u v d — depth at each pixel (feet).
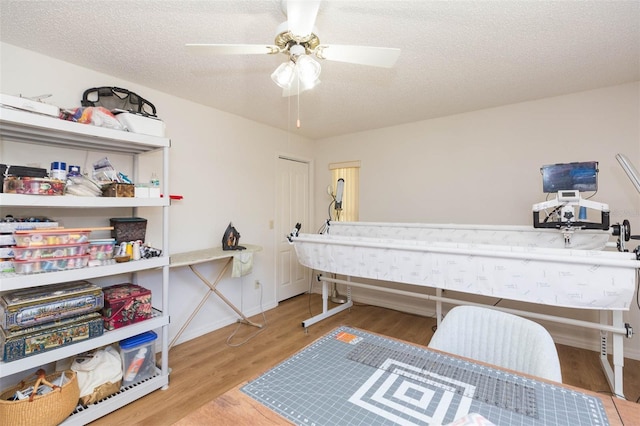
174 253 9.08
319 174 14.73
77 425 5.52
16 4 4.95
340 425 2.62
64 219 7.00
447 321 4.56
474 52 6.51
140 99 7.72
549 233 8.35
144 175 8.30
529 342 3.91
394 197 12.37
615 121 8.43
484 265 6.44
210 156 10.10
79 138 6.22
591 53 6.58
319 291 14.76
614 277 5.29
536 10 5.10
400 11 5.13
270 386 3.18
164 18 5.36
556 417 2.72
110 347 6.66
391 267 7.72
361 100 9.44
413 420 2.68
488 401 2.94
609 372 7.11
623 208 8.38
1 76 6.12
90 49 6.41
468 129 10.66
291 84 5.40
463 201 10.81
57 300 5.51
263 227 12.19
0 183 4.99
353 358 3.78
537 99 9.41
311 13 3.72
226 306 10.69
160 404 6.37
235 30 5.75
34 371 6.35
